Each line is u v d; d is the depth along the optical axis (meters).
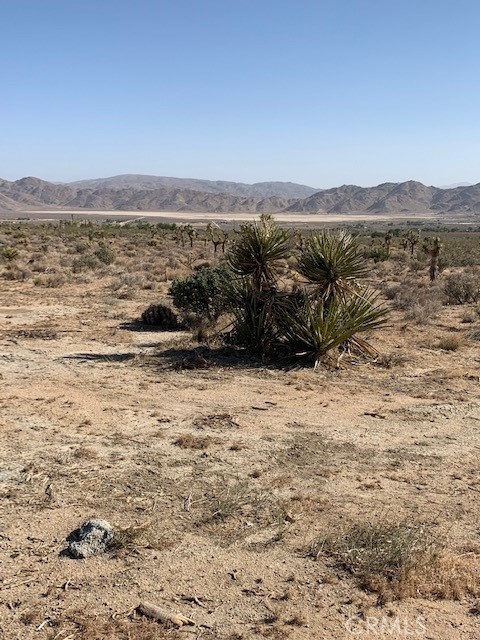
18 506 2.92
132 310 9.93
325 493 3.15
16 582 2.31
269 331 6.48
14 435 3.89
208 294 8.14
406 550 2.51
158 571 2.41
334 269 6.46
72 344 7.03
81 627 2.06
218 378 5.56
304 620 2.12
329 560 2.51
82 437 3.91
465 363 6.32
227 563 2.47
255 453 3.70
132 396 4.89
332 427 4.25
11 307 9.99
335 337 6.09
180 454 3.65
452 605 2.23
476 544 2.65
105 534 2.58
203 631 2.06
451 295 11.34
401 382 5.54
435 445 3.93
